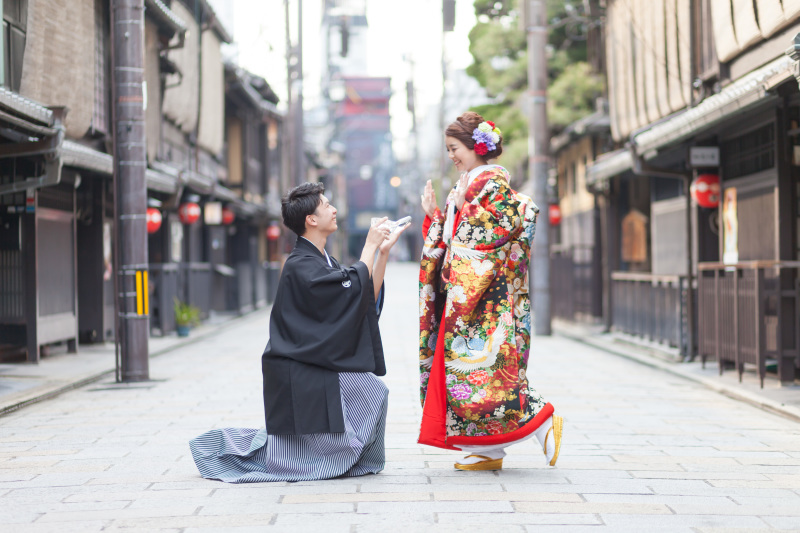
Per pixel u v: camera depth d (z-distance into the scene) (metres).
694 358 10.66
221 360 11.40
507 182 4.52
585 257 19.34
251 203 23.97
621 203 17.48
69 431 6.28
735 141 10.07
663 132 9.85
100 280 13.16
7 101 7.29
